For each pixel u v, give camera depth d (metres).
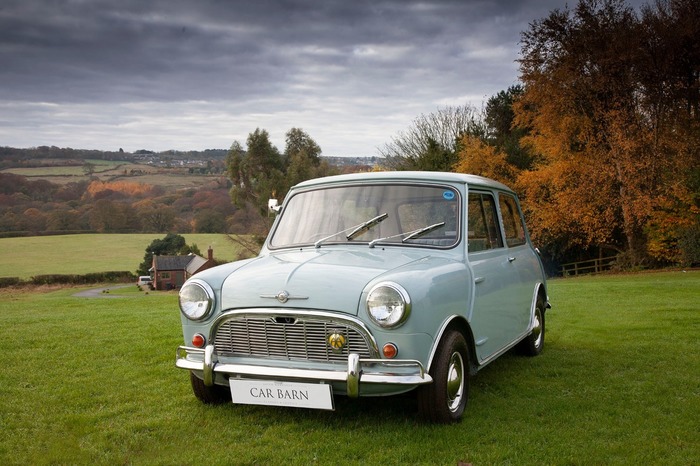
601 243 30.14
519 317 5.70
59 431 4.25
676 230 26.72
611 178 27.27
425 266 4.10
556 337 7.50
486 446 3.77
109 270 83.06
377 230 4.70
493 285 4.88
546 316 9.34
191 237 92.62
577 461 3.54
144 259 85.00
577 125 28.28
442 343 4.00
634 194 27.28
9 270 82.06
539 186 29.64
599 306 10.59
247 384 4.00
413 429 4.01
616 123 26.30
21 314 12.80
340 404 4.66
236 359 4.11
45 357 6.66
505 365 5.99
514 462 3.54
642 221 27.89
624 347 6.78
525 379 5.45
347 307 3.76
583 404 4.64
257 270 4.27
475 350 4.44
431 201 4.76
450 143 42.41
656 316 9.04
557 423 4.21
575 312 9.80
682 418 4.29
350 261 4.21
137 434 4.12
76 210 107.94
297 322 3.88
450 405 4.14
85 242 100.50
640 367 5.82
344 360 3.81
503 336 5.18
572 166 27.83
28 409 4.74
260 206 65.50
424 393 3.99
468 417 4.31
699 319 8.62
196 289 4.18
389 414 4.38
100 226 104.31
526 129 38.91
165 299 18.08
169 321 9.70
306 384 3.83
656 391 4.96
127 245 99.06
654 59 25.98
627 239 31.78
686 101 27.03
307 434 4.05
